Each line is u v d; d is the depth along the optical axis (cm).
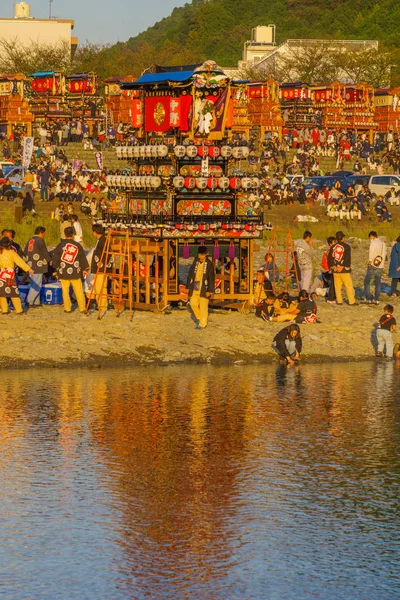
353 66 17750
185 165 3862
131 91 4053
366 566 1564
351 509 1830
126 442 2270
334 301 4278
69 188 8375
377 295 4294
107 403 2661
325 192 8912
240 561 1580
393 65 18625
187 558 1590
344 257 4175
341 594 1460
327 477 2023
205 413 2564
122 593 1456
